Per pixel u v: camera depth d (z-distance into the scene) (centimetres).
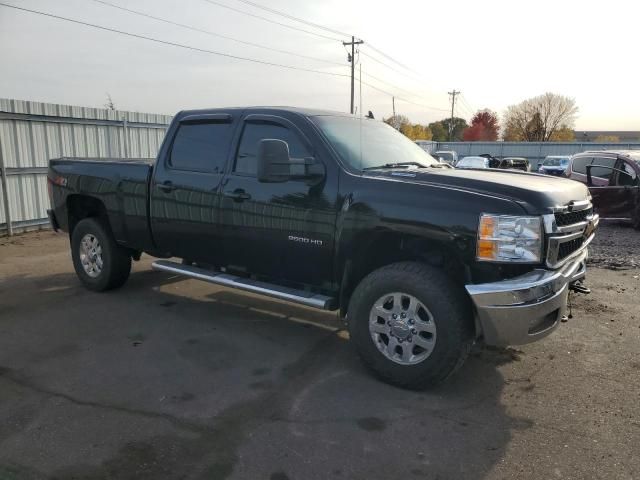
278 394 387
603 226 1283
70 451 311
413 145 540
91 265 632
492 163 3059
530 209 353
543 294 350
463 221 360
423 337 384
